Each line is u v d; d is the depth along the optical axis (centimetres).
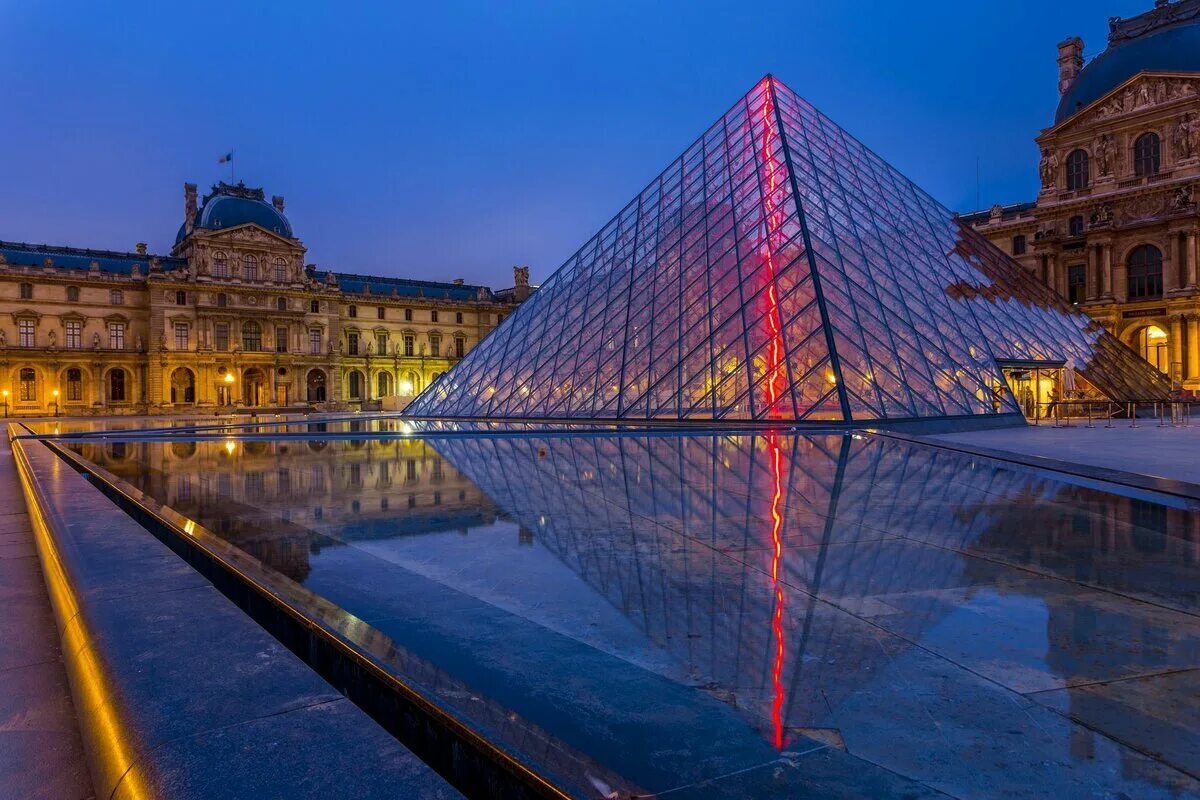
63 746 477
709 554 940
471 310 14538
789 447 2431
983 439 3048
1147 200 7519
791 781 379
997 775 392
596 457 2183
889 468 1872
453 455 2330
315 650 580
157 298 10900
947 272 4591
